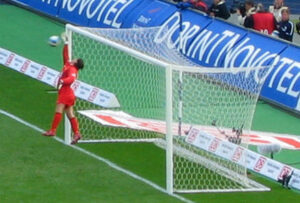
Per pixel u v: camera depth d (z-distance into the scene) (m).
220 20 77.12
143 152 59.28
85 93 61.84
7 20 88.94
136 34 69.69
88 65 71.75
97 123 63.28
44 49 81.50
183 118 58.16
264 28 78.62
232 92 57.69
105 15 85.44
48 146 58.91
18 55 73.00
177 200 51.56
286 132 65.88
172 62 68.50
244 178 55.09
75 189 52.38
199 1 82.56
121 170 55.84
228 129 56.94
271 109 70.06
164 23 79.88
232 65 73.62
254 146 60.59
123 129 62.84
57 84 61.03
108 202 50.66
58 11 90.00
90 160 57.09
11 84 71.50
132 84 68.25
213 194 53.06
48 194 51.41
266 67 56.94
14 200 50.31
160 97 65.00
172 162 52.91
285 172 54.56
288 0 118.00
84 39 74.12
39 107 66.81
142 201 51.06
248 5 81.06
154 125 61.00
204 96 58.28
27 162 56.00
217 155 55.41
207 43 76.31
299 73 69.88
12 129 61.53
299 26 87.25
